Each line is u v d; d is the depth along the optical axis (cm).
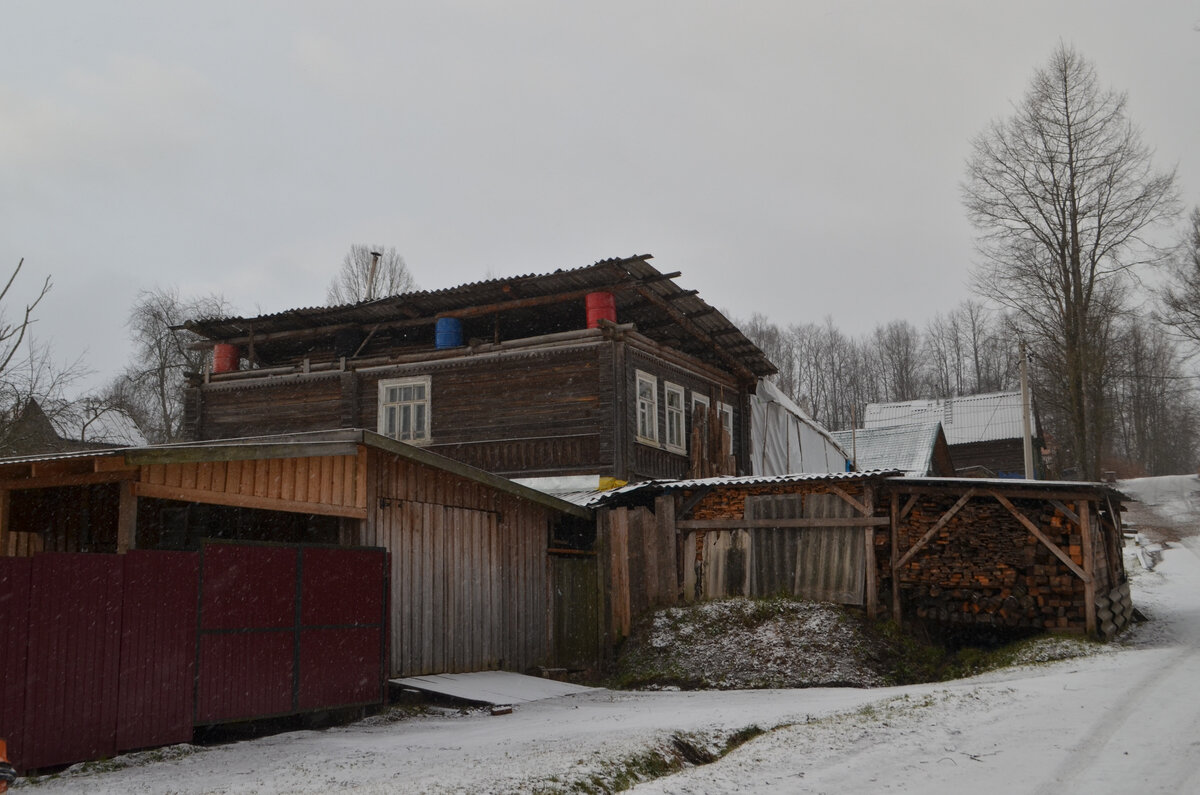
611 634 1761
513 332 2623
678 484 1870
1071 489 1627
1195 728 858
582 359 2259
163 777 859
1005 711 993
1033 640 1617
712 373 2795
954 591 1691
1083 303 3872
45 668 918
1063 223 3903
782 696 1351
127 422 4338
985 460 5434
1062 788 677
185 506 1300
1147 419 7325
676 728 968
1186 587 2291
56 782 861
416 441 2384
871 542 1717
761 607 1712
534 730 1052
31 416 2777
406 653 1400
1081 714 955
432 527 1494
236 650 1111
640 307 2408
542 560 1780
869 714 1002
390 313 2448
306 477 1265
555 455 2245
